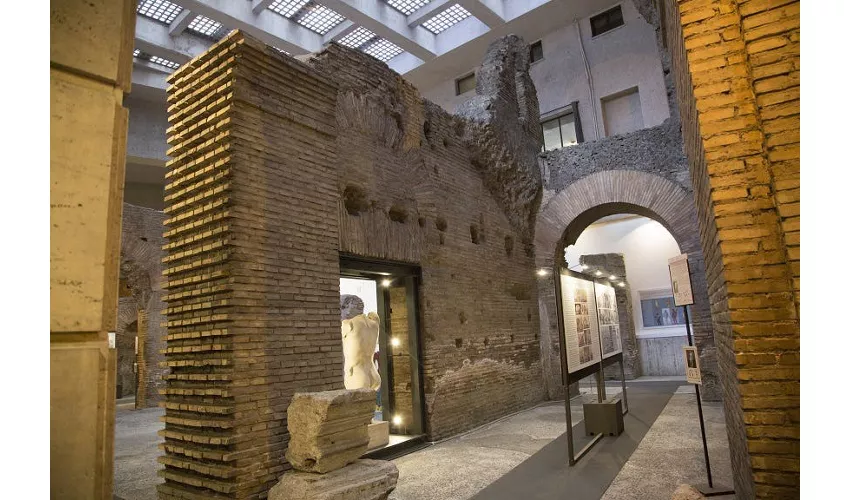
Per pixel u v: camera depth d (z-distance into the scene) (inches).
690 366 210.7
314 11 683.4
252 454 203.3
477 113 445.4
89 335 61.9
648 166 481.7
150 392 593.3
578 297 298.0
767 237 127.9
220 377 204.4
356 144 298.5
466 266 387.2
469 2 676.7
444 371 339.3
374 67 324.5
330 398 193.9
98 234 62.6
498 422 379.6
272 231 229.6
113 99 67.0
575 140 744.3
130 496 243.1
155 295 608.1
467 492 217.6
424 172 357.4
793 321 123.3
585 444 291.1
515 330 437.7
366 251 289.7
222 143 223.6
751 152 131.0
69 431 58.4
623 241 776.9
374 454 277.9
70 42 62.8
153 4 633.0
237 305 211.0
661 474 224.8
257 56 231.6
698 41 138.6
